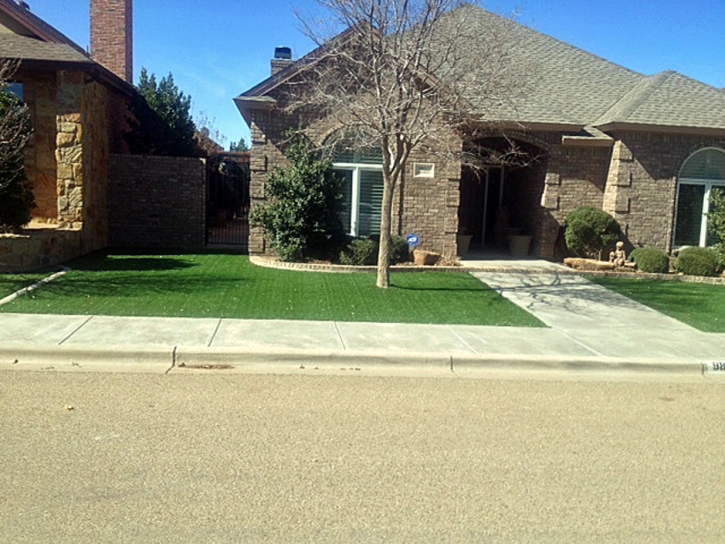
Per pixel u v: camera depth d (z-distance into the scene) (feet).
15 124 40.70
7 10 49.37
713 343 28.14
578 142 51.78
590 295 38.86
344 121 40.78
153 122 62.28
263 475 14.12
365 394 20.38
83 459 14.62
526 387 22.08
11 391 19.43
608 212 52.70
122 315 28.68
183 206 56.39
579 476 14.70
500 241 58.75
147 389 20.07
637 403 20.63
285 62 48.98
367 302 33.81
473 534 11.96
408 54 33.88
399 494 13.47
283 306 31.96
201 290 35.27
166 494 13.09
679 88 55.42
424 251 46.96
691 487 14.30
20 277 37.06
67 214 47.98
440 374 23.40
